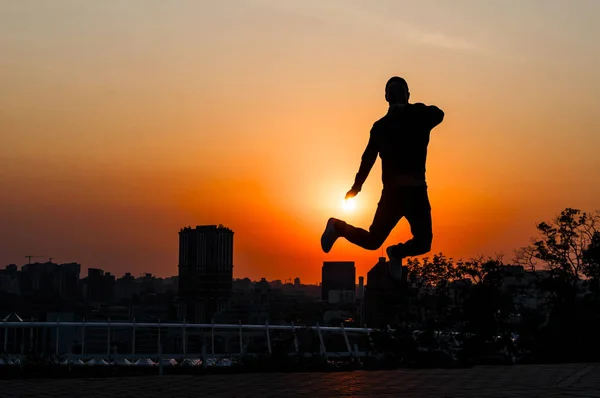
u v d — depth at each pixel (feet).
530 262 153.17
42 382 46.88
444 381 47.37
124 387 44.16
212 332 79.92
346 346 84.53
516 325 105.09
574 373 52.54
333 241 24.57
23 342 66.59
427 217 24.12
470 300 103.71
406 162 24.23
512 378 48.96
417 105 24.73
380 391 41.75
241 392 41.60
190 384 45.88
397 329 90.12
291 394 40.55
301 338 80.74
